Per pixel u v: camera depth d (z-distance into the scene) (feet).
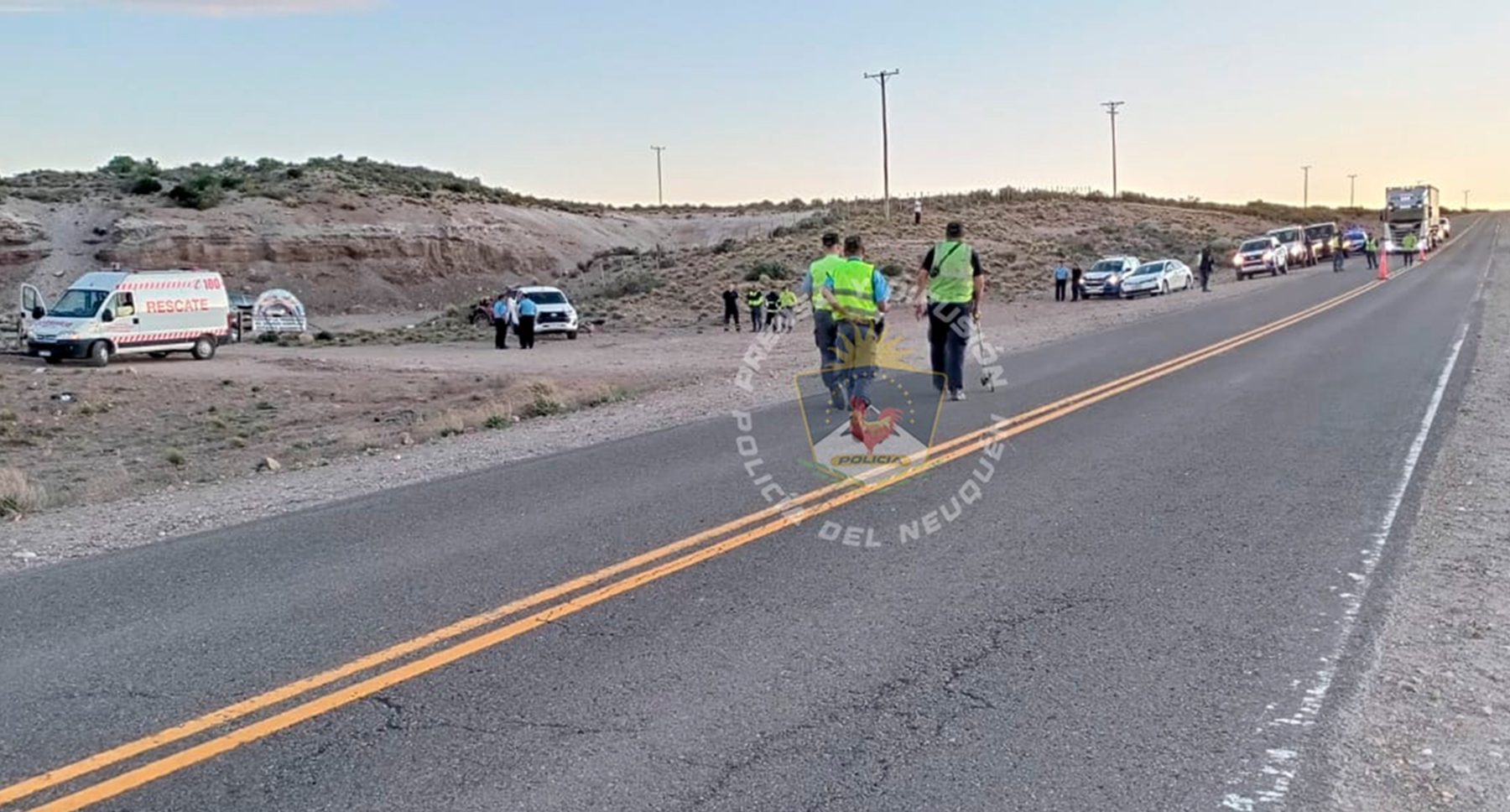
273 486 38.88
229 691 17.80
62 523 33.73
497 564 24.90
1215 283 181.57
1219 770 14.84
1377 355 61.05
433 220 266.16
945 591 22.31
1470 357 59.57
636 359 108.27
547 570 24.27
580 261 277.64
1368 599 21.53
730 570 23.89
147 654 19.58
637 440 42.29
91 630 21.02
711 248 244.01
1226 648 19.10
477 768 15.10
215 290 125.18
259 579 24.31
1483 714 16.58
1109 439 37.76
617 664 18.74
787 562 24.45
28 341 118.11
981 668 18.39
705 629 20.34
